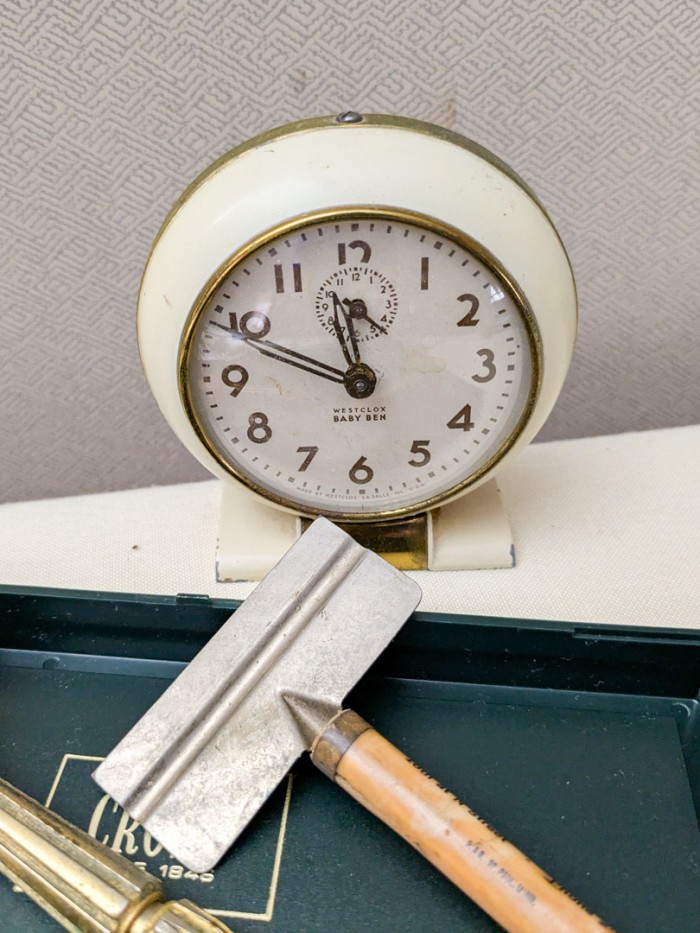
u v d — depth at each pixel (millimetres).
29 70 196
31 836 128
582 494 198
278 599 150
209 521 197
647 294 245
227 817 136
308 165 140
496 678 157
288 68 201
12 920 130
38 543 192
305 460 168
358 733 137
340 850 137
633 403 270
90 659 163
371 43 198
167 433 272
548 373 156
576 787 144
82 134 208
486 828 126
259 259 145
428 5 191
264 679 145
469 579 179
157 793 137
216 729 141
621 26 194
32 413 261
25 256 227
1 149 208
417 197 138
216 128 210
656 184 222
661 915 130
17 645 164
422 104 209
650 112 209
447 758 148
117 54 195
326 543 154
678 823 139
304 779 145
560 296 151
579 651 150
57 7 187
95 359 251
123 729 153
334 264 146
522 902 118
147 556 188
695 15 192
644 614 171
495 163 151
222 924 124
